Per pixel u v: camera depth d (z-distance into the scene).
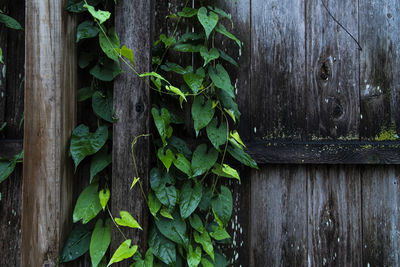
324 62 1.21
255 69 1.19
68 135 1.00
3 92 1.13
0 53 1.01
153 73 0.89
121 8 0.98
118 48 0.88
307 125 1.19
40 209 0.94
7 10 1.13
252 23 1.20
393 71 1.22
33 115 0.95
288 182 1.19
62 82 0.96
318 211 1.19
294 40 1.21
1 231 1.12
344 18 1.21
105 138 0.96
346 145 1.15
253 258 1.16
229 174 0.99
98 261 0.92
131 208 0.96
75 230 1.00
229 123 1.16
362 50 1.21
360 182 1.21
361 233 1.20
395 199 1.20
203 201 1.02
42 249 0.94
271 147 1.14
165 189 0.96
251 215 1.17
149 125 0.98
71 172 1.03
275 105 1.19
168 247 0.96
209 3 1.17
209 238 0.99
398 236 1.20
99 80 1.04
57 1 0.95
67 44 0.99
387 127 1.21
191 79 0.99
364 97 1.21
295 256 1.17
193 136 1.14
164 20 1.15
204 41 1.09
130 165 0.97
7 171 1.02
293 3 1.21
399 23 1.20
